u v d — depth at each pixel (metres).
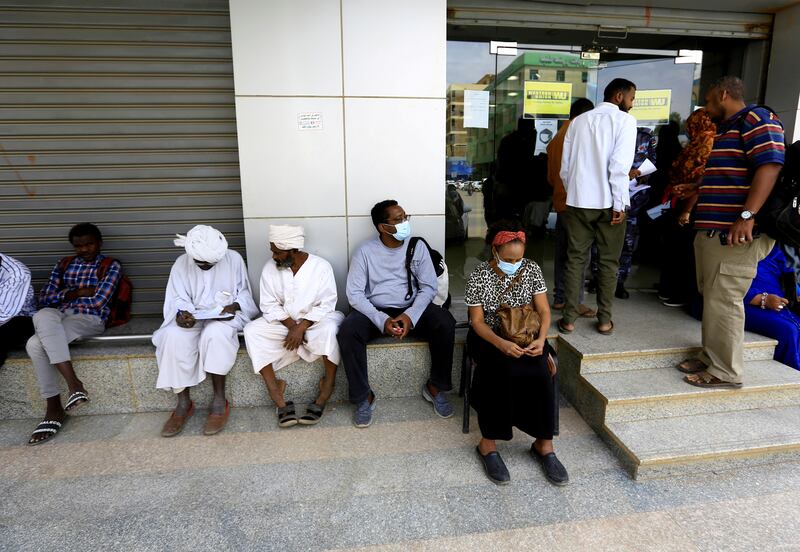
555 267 3.95
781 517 2.21
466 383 2.78
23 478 2.51
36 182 3.48
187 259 3.12
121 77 3.41
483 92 4.20
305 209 3.43
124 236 3.62
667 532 2.13
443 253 3.62
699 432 2.66
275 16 3.17
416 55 3.33
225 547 2.07
